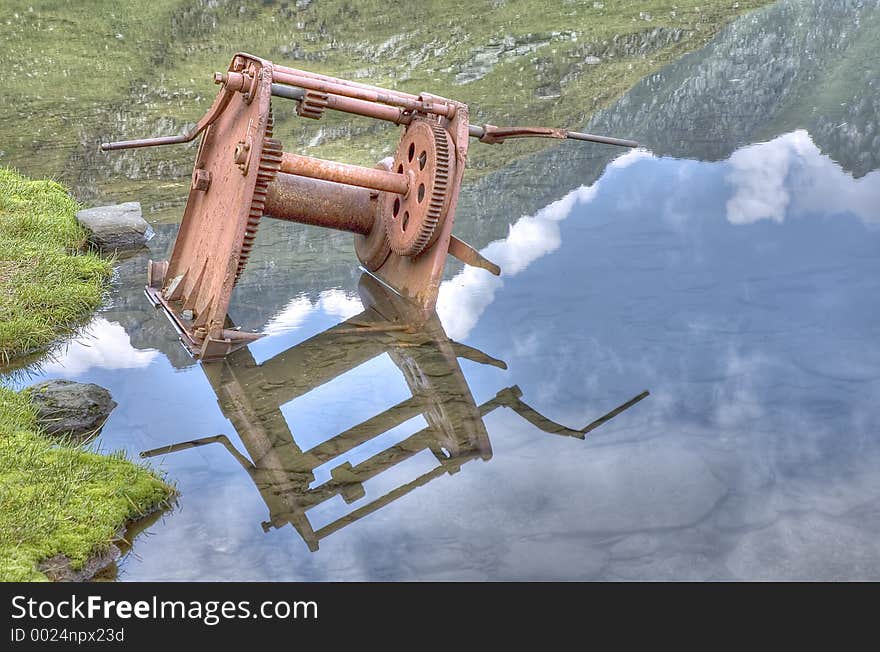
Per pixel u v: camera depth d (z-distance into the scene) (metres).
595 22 16.36
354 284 7.51
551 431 4.99
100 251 8.46
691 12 16.45
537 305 6.69
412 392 5.58
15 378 5.91
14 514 4.09
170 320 6.84
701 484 4.39
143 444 5.04
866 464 4.48
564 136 6.96
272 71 6.11
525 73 13.91
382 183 6.79
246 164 5.94
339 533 4.14
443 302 6.92
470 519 4.20
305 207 7.23
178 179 10.64
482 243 8.01
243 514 4.34
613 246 7.66
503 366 5.82
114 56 15.80
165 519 4.33
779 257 7.12
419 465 4.73
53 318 6.80
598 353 5.88
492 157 10.59
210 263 6.46
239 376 5.89
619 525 4.09
